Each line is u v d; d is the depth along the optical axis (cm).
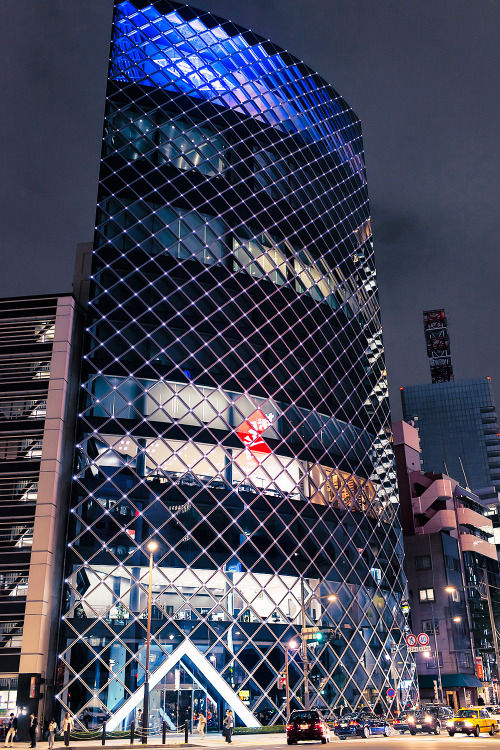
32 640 5116
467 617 10025
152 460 6300
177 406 6600
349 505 7662
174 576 6000
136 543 5947
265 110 8844
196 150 7869
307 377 7738
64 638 5456
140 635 5684
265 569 6462
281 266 8012
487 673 10300
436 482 10769
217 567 6203
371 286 9750
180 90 8169
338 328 8544
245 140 8350
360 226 9944
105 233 7031
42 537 5419
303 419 7481
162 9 8675
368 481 8131
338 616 6919
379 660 7250
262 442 6962
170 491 6250
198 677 5825
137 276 6931
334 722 5528
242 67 8912
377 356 9325
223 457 6662
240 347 7194
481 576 11000
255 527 6569
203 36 8781
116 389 6431
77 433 6144
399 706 7288
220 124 8219
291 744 4062
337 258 9006
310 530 6994
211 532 6300
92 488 5988
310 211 8794
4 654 5097
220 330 7112
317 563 6906
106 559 5803
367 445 8381
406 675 7669
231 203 7812
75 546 5753
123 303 6762
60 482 5772
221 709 5816
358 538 7606
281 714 6028
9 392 5941
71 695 5334
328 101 10169
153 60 8231
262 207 8106
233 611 6150
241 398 6988
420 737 5272
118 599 5725
